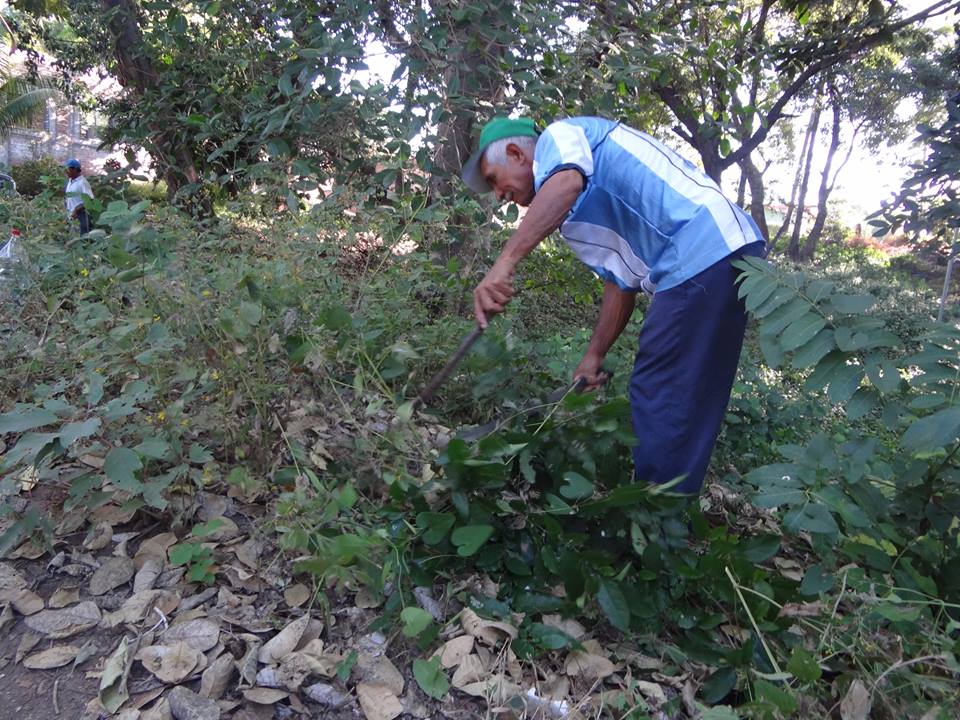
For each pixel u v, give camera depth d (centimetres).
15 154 1725
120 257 219
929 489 208
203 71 500
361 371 224
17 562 196
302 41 438
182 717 152
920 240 351
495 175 240
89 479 193
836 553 237
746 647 177
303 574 202
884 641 183
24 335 248
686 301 213
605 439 216
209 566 197
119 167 525
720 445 335
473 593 198
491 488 210
